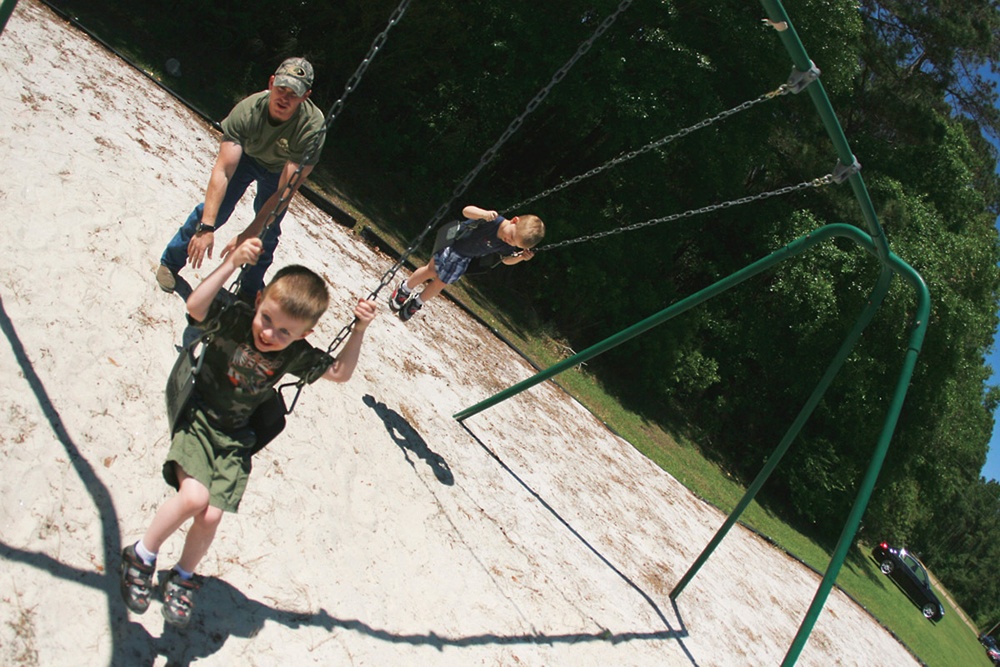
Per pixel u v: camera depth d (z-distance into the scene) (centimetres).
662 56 1448
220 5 1082
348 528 442
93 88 681
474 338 952
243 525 386
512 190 1534
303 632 359
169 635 312
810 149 2038
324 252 754
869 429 2095
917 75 2294
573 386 1329
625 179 1684
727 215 1984
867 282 1967
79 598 299
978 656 2952
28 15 731
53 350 389
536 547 592
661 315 643
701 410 1961
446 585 470
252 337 303
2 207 449
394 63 1230
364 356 631
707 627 716
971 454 2972
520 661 460
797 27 1608
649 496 962
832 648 1000
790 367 2042
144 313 461
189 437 301
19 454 331
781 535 1661
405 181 1301
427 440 596
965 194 2362
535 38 1342
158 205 566
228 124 436
